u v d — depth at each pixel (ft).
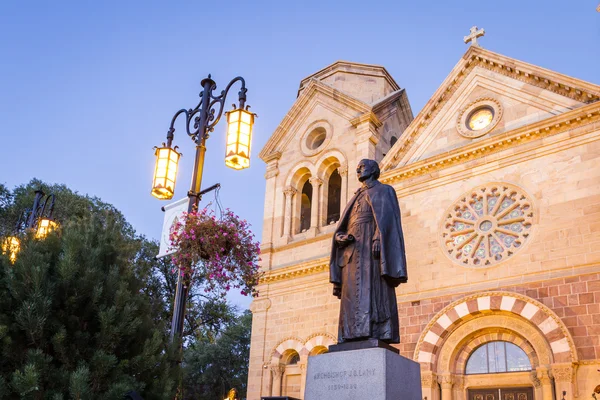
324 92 108.17
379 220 32.63
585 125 72.74
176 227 44.09
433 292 77.30
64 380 32.63
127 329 36.40
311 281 94.02
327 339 88.28
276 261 101.65
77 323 35.42
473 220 78.33
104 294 37.14
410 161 88.53
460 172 81.76
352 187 96.99
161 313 45.09
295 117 111.86
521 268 71.31
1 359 33.24
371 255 32.68
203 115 47.37
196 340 169.58
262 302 98.68
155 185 47.06
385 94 112.47
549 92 78.23
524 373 69.21
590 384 61.77
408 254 81.92
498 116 81.61
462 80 87.45
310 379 29.89
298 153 108.68
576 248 68.13
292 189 106.73
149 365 36.78
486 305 71.61
